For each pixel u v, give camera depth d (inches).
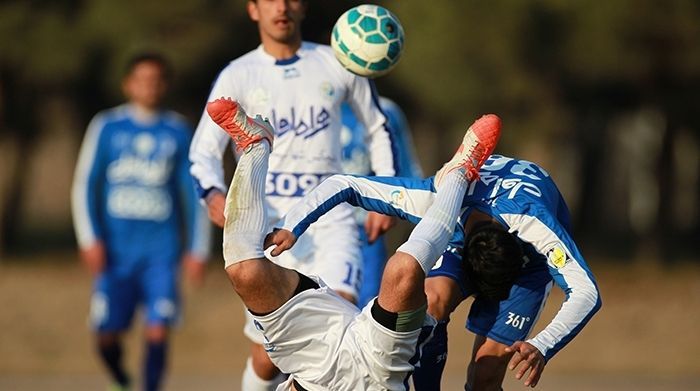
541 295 858.8
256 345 1002.7
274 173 1002.7
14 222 3818.9
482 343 864.3
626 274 3154.5
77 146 3774.6
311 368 803.4
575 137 4296.3
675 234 4335.6
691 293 2726.4
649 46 2581.2
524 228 805.2
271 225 1002.1
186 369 1828.2
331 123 1013.2
